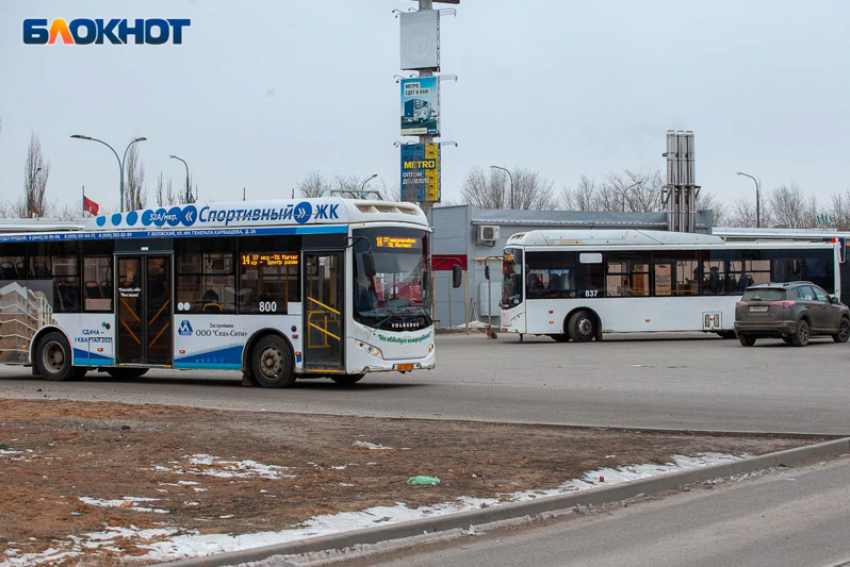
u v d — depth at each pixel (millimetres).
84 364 20281
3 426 12180
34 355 20891
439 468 9828
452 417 14117
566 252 32562
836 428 12953
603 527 8055
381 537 7367
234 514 7805
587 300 32438
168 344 19422
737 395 16859
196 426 12375
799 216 91625
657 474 9742
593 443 11406
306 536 7188
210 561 6410
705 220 49781
